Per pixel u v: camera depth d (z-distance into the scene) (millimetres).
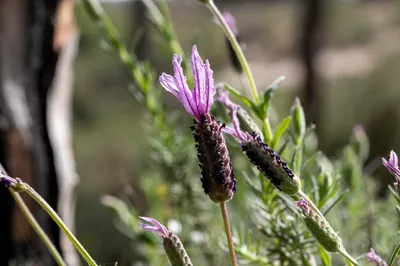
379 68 2225
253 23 4098
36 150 622
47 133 631
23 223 611
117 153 2111
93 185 1852
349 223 531
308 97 2238
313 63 2371
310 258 435
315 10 2469
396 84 2018
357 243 528
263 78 3074
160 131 558
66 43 646
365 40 3285
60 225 359
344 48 3219
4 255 607
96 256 1186
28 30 628
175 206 575
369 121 1839
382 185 671
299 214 415
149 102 548
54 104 644
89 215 1505
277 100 2430
